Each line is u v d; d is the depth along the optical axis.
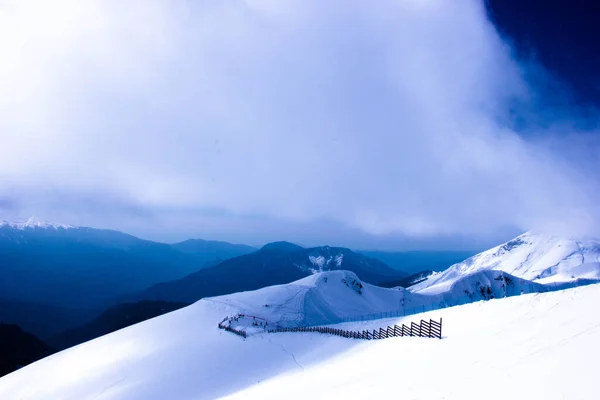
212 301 102.19
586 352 15.42
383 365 25.95
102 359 66.69
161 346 67.00
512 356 18.52
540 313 27.62
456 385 16.42
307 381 28.25
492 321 31.09
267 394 27.44
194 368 50.56
